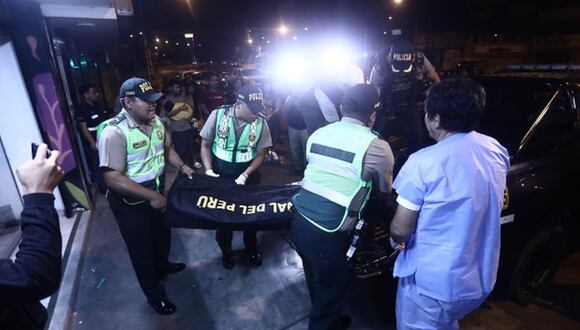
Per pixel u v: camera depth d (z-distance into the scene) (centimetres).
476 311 246
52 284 85
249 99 238
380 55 320
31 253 81
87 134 432
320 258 176
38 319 98
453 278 132
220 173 267
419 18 2592
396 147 325
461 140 130
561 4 1927
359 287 271
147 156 215
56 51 420
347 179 165
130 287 276
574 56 1914
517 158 242
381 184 167
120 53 1478
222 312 248
